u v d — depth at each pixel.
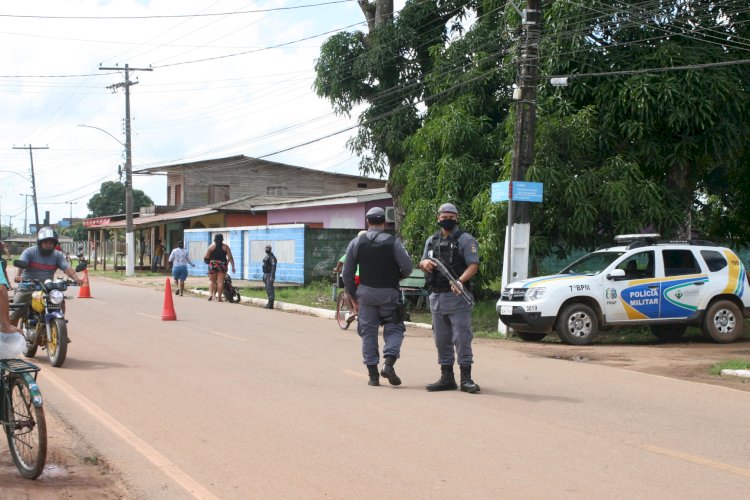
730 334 14.78
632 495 5.25
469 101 18.64
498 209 15.87
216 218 43.19
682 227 17.89
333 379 9.73
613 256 14.85
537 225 16.88
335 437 6.79
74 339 13.48
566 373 10.55
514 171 15.34
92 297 24.39
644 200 15.85
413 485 5.46
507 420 7.48
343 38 23.94
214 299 24.88
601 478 5.63
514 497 5.21
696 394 9.05
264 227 31.27
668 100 15.58
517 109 15.38
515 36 17.70
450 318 8.88
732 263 15.11
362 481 5.56
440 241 8.96
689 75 15.59
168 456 6.24
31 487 5.56
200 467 5.94
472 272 8.77
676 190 17.27
